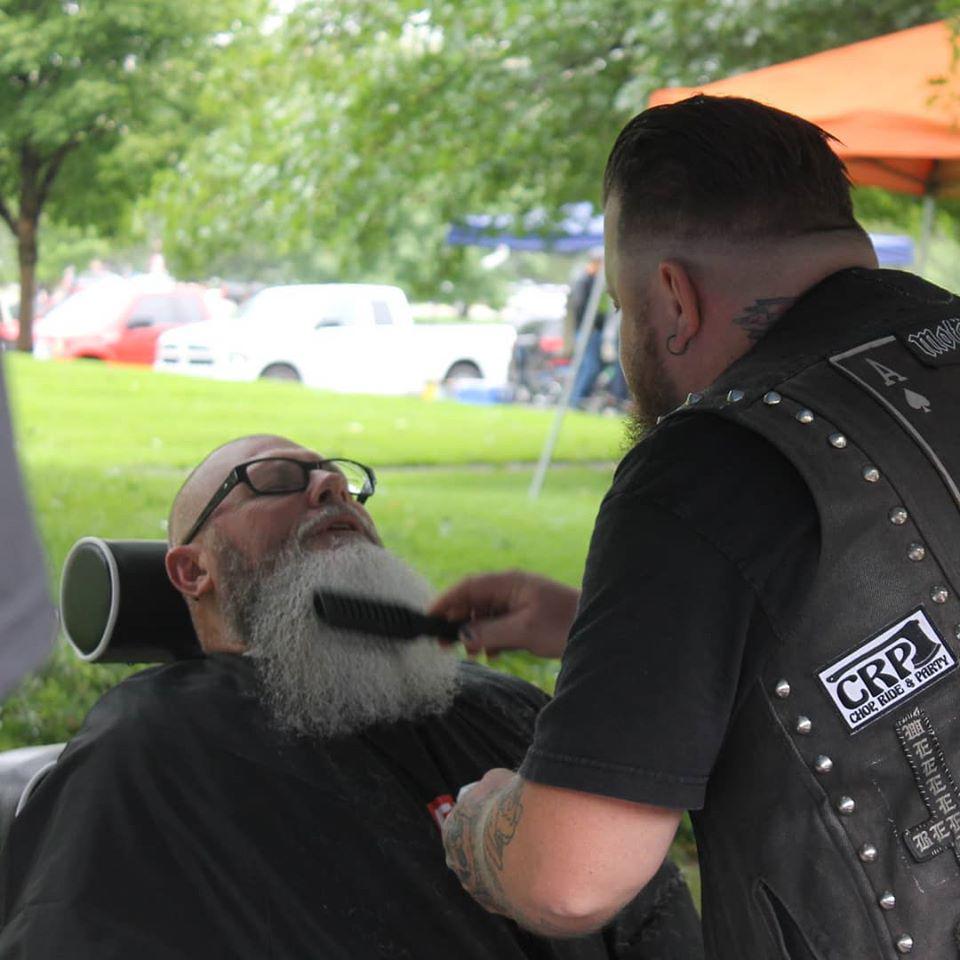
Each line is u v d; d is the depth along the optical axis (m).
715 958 1.48
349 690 2.20
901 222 8.50
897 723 1.34
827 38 7.45
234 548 2.42
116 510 7.12
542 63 8.68
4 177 19.73
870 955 1.36
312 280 34.84
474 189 9.27
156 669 2.27
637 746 1.33
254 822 2.07
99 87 17.34
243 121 9.71
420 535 7.10
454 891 2.10
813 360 1.41
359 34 8.93
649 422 1.57
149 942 1.95
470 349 18.91
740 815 1.39
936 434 1.38
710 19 7.43
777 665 1.35
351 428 11.85
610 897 1.37
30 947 1.92
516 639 2.21
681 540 1.35
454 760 2.32
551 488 9.55
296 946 2.01
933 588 1.34
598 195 9.19
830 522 1.33
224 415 11.95
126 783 2.06
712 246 1.46
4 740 3.91
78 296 19.14
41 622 0.87
